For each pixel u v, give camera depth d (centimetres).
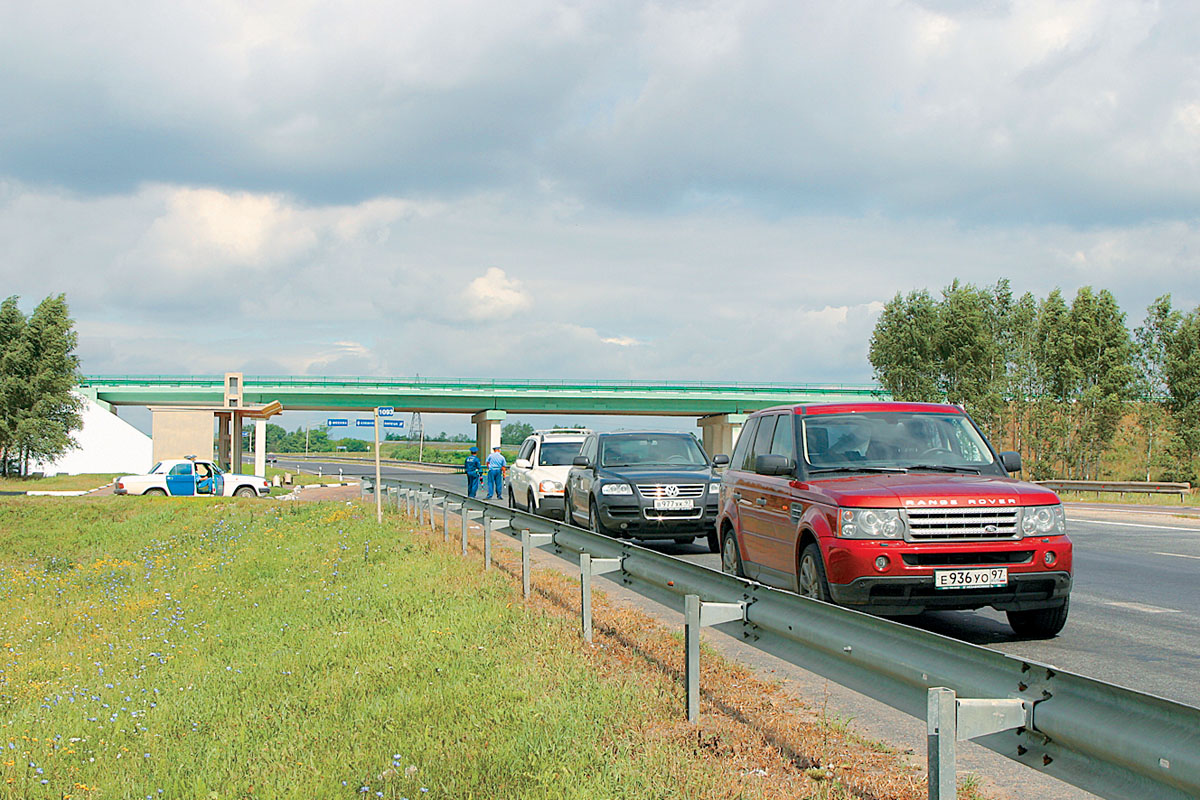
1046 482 3822
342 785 500
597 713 593
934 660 409
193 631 1147
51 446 6344
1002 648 829
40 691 897
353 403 7575
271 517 2822
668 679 675
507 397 7638
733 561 1108
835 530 802
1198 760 279
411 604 1049
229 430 5666
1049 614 838
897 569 774
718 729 567
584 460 1725
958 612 1028
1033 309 5819
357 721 621
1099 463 5641
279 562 1728
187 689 791
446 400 7644
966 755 560
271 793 500
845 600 793
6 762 601
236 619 1188
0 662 1105
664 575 729
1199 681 700
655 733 556
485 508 1408
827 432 955
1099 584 1253
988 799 478
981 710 351
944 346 5925
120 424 7088
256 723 654
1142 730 304
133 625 1278
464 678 706
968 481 838
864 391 7550
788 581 920
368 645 866
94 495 4134
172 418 4566
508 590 1099
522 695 646
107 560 2316
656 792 464
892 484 824
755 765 506
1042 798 480
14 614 1540
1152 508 2939
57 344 6538
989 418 5800
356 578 1368
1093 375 5553
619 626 884
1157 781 301
